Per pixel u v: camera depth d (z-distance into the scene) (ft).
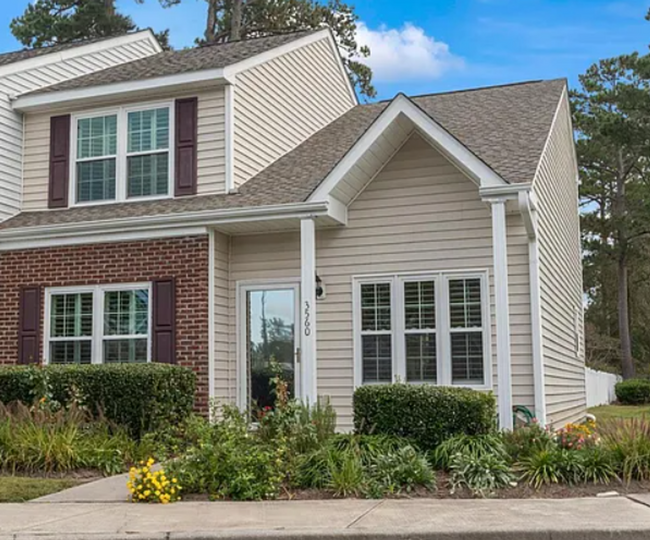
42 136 48.93
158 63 51.75
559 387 46.24
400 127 39.81
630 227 125.39
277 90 51.29
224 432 29.89
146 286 42.80
